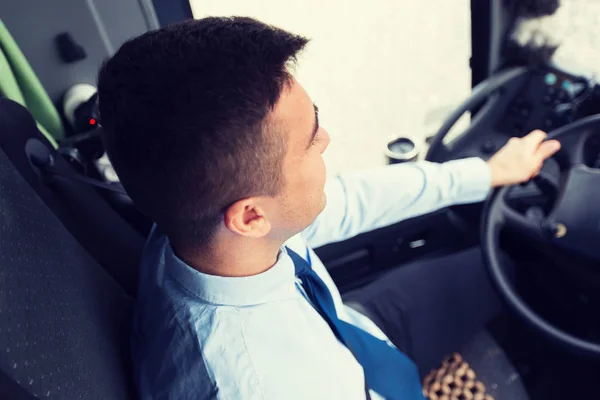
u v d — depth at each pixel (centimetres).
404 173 105
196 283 66
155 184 57
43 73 117
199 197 57
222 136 54
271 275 68
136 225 115
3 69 101
